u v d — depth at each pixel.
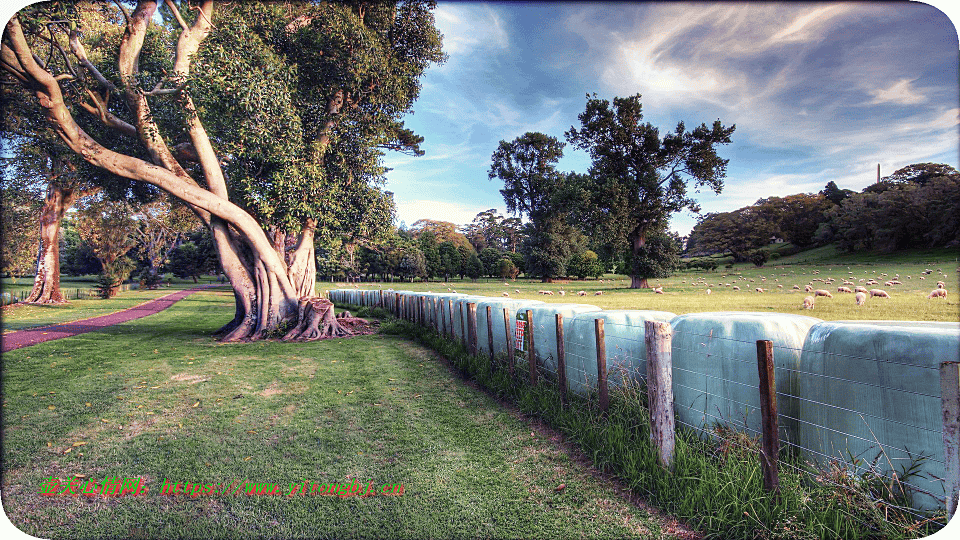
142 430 4.95
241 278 13.03
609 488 3.46
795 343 3.35
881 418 2.69
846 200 53.31
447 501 3.35
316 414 5.50
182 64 11.48
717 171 36.34
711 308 17.16
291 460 4.13
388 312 18.75
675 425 3.97
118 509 3.28
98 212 32.06
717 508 2.88
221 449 4.39
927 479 2.46
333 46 12.55
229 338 12.36
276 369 8.16
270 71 11.10
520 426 4.91
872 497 2.63
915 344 2.57
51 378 7.34
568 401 5.00
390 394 6.38
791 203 65.25
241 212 12.54
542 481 3.62
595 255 68.06
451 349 8.91
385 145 16.16
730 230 71.25
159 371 7.95
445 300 10.57
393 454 4.24
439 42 15.16
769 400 2.81
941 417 2.41
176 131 13.72
